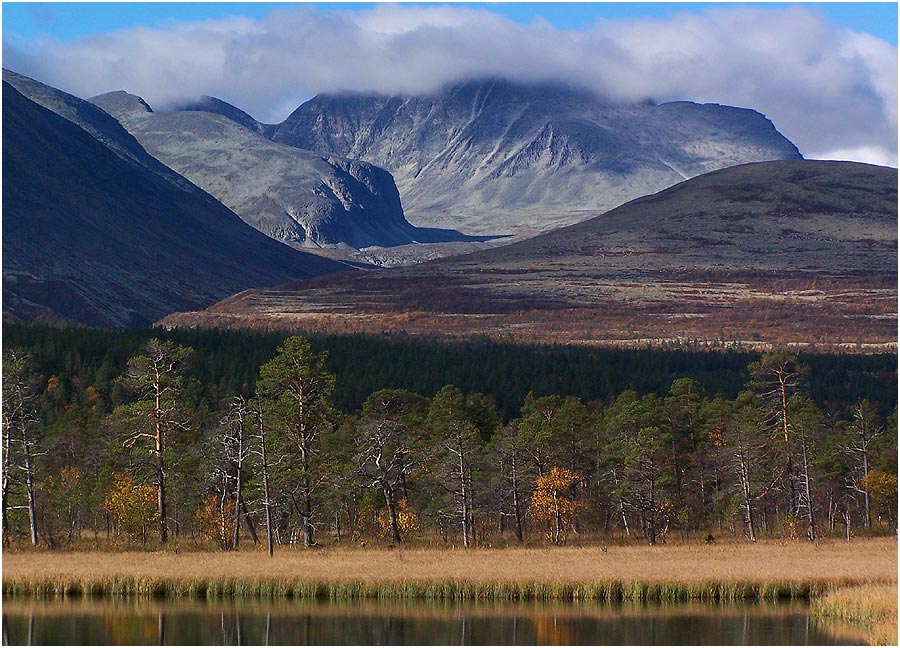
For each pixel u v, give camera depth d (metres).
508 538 149.75
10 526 137.88
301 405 131.75
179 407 133.12
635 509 145.75
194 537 143.75
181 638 88.06
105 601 101.44
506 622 94.88
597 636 89.44
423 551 129.75
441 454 145.50
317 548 132.75
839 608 96.81
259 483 128.62
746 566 115.81
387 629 92.06
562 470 143.12
